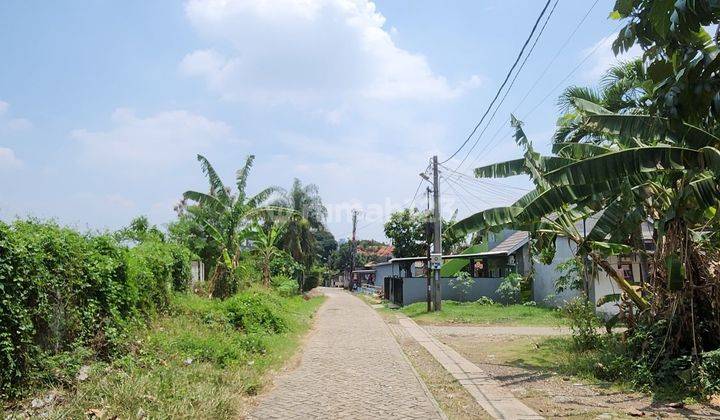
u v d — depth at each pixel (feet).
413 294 106.01
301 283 159.12
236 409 23.38
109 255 33.42
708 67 16.58
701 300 30.86
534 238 47.24
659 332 31.35
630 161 28.35
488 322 70.79
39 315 25.16
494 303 96.78
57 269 27.02
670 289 28.76
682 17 14.70
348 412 23.79
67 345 27.07
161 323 39.19
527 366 37.55
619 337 38.09
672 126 18.24
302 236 166.91
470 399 27.43
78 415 19.89
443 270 126.00
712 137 26.45
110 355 28.81
